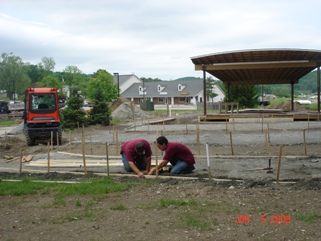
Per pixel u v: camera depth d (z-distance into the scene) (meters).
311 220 5.40
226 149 14.26
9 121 40.19
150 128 24.61
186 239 4.88
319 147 14.04
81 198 7.13
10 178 9.70
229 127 22.86
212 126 23.97
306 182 7.96
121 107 38.22
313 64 25.19
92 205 6.62
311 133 18.45
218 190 7.44
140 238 4.98
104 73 57.22
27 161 12.98
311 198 6.58
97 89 31.36
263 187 7.82
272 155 12.30
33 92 19.00
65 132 25.88
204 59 25.33
